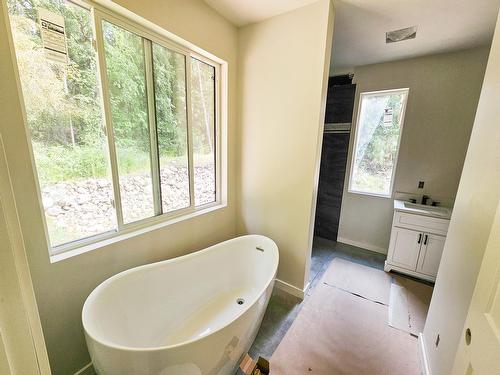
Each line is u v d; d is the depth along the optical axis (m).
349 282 2.33
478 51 2.23
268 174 2.13
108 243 1.39
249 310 1.23
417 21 1.81
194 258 1.75
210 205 2.26
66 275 1.21
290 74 1.84
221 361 1.15
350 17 1.78
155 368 0.95
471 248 1.00
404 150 2.70
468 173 1.14
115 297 1.29
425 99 2.52
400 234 2.43
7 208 0.33
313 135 1.82
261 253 2.04
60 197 1.21
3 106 0.95
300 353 1.51
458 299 1.06
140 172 1.61
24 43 1.02
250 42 2.01
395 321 1.80
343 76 3.03
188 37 1.64
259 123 2.09
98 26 1.25
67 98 1.19
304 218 1.98
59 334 1.21
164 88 1.67
